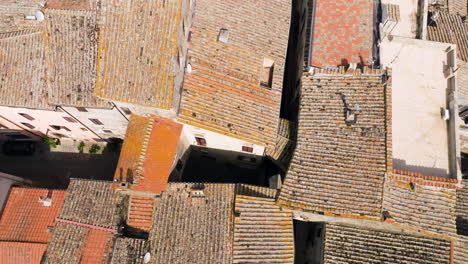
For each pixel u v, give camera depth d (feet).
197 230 73.97
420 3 87.61
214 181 104.88
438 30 97.66
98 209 78.23
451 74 78.69
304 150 75.92
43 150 112.78
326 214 68.54
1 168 109.60
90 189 81.56
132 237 77.05
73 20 73.77
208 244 71.61
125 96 66.59
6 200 85.92
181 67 73.46
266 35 88.43
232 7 87.04
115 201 78.95
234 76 81.61
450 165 74.33
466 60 91.86
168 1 65.46
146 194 78.38
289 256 73.31
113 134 103.04
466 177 95.40
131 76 66.59
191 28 80.59
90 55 74.74
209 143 89.56
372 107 74.54
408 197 69.87
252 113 80.69
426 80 81.20
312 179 72.33
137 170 72.13
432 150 75.51
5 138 109.29
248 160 99.14
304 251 92.63
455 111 75.20
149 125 75.51
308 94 80.79
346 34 82.94
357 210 67.26
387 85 73.97
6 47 80.18
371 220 66.95
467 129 85.51
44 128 99.30
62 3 77.30
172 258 71.67
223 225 73.00
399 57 83.05
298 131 78.33
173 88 66.33
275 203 76.79
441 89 80.43
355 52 81.00
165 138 76.43
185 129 80.43
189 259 70.90
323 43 82.84
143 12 65.62
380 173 68.74
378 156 70.08
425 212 69.31
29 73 79.66
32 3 80.79
